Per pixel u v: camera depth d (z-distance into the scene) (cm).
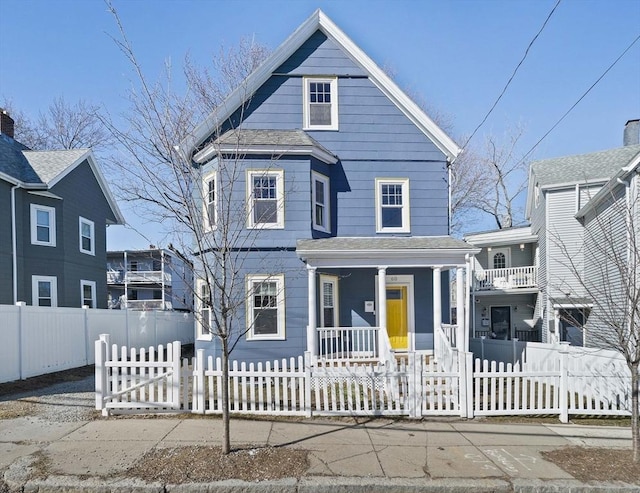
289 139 1212
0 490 471
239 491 468
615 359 779
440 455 557
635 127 2003
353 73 1329
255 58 1529
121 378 729
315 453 556
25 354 1031
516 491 477
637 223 1202
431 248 1143
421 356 728
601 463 536
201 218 727
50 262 1625
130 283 3622
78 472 494
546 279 1862
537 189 2061
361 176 1323
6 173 1450
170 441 592
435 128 1339
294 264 1191
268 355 1162
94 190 1955
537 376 732
